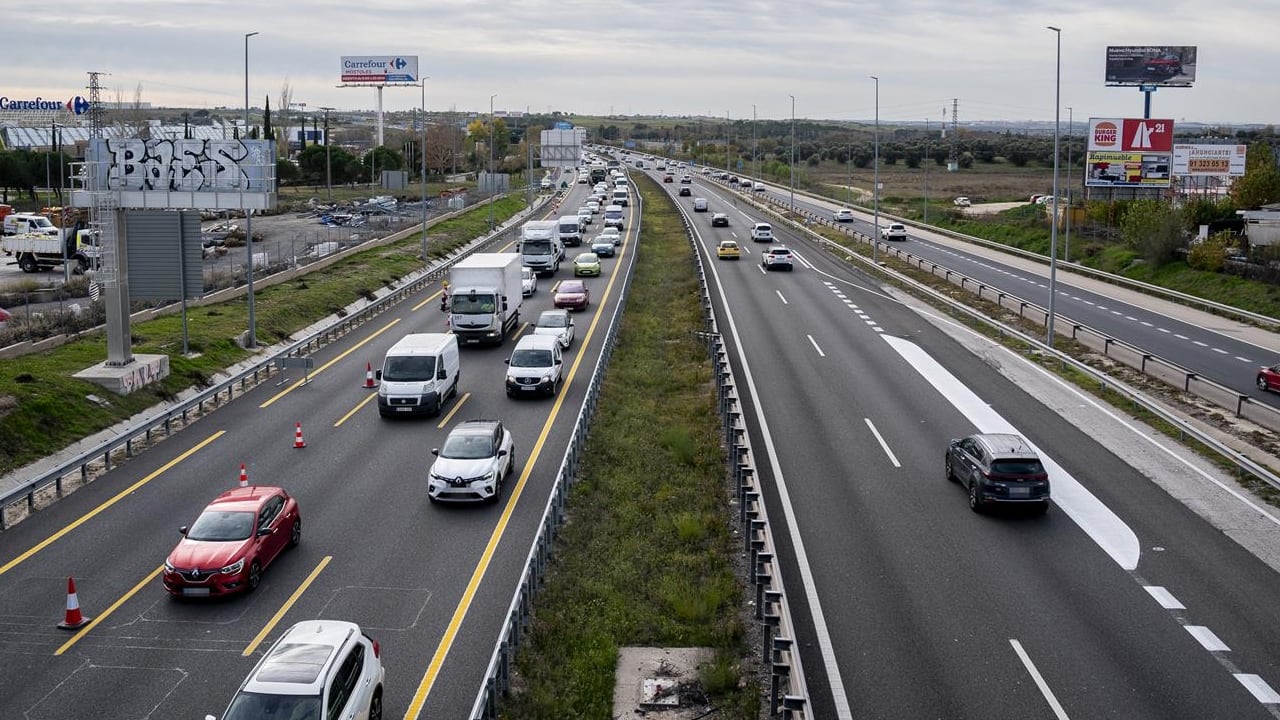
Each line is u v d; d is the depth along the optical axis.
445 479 27.09
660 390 40.69
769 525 25.73
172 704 17.44
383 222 100.12
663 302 61.78
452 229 95.94
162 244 40.91
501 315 48.75
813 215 116.69
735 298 62.22
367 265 70.81
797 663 16.86
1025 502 26.02
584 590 22.03
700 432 34.69
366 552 24.20
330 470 30.42
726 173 190.00
